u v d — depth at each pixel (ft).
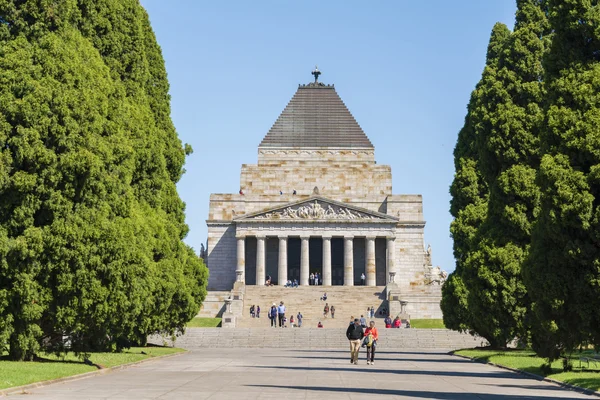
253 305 347.56
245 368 141.18
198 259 220.23
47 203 120.67
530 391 100.12
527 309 161.48
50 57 123.95
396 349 252.42
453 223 212.23
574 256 110.63
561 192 111.34
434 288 405.59
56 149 122.62
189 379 111.04
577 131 114.21
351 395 89.61
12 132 119.75
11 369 103.55
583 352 164.76
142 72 169.58
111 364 136.98
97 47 157.99
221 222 414.21
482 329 195.52
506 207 163.12
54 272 121.90
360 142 450.71
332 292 361.30
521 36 175.94
